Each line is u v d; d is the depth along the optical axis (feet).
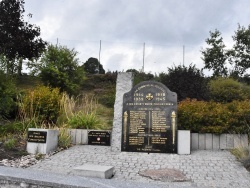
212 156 25.68
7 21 63.67
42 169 22.22
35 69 58.39
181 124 29.76
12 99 39.45
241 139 28.30
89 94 62.44
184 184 19.01
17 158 25.05
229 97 43.06
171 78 42.60
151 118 28.02
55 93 38.34
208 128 28.78
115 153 27.02
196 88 40.86
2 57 46.32
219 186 18.53
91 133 30.83
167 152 27.14
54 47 60.80
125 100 28.78
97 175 19.67
